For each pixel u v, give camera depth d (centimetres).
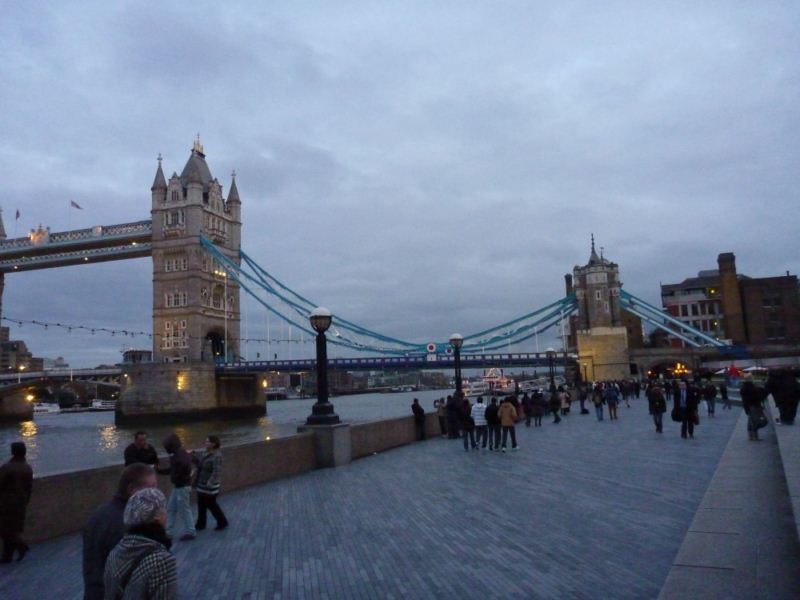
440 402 3612
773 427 2452
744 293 12131
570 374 13512
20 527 1162
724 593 704
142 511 473
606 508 1353
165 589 450
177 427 10588
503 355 12412
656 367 12775
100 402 19300
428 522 1311
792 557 820
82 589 993
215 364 12412
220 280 13800
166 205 13525
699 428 3070
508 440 2994
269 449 1997
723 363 11319
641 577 905
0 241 15662
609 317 12450
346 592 909
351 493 1706
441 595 873
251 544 1201
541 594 856
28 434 9844
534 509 1381
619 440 2709
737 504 1099
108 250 14300
